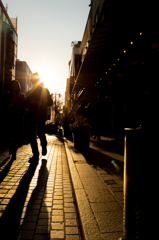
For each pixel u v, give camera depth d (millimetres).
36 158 5348
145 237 1230
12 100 4969
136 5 3297
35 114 5266
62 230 2000
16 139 4969
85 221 1919
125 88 6891
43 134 5676
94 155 5465
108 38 4980
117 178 3307
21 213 2336
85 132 6312
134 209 1359
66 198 2816
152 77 4918
